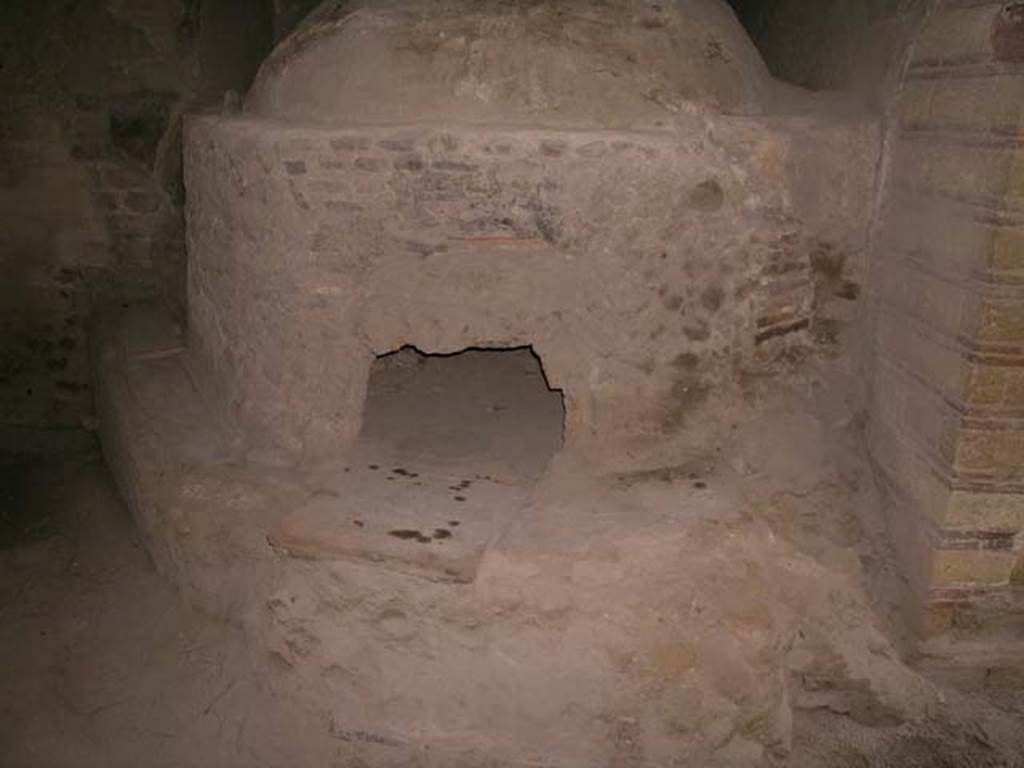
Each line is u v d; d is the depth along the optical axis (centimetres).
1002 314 280
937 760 296
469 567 291
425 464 369
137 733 309
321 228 332
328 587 303
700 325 337
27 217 495
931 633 315
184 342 471
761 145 330
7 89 476
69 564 403
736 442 349
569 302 329
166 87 488
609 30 332
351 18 351
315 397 352
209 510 333
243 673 323
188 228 421
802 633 317
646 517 313
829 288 363
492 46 329
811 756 299
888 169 344
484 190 318
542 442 396
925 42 319
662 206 321
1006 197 270
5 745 305
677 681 284
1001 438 291
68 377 520
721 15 367
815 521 338
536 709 291
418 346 341
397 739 294
